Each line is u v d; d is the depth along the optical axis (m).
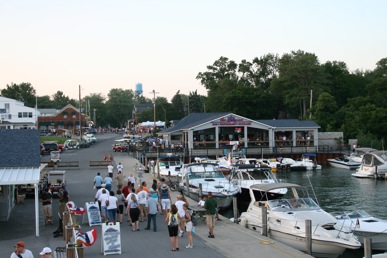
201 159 60.53
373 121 81.81
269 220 22.95
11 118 112.62
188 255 17.73
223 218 26.38
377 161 54.44
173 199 33.50
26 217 26.09
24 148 23.83
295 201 23.77
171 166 47.69
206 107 128.25
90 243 16.47
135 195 22.47
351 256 22.23
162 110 162.88
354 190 44.94
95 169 54.56
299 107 113.12
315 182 51.53
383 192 43.41
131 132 151.62
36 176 21.27
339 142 79.69
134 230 22.17
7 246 19.28
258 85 137.00
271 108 111.31
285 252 18.42
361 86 115.25
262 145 77.12
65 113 155.62
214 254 17.91
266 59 138.12
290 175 58.97
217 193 31.66
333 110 93.00
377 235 23.00
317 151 73.81
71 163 56.16
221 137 77.81
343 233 20.64
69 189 37.88
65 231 19.25
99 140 122.00
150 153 69.50
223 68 138.12
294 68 105.00
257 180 35.53
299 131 80.00
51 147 78.00
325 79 107.56
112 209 22.53
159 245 19.34
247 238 21.03
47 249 13.16
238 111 109.38
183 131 79.06
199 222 24.83
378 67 140.00
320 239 20.14
